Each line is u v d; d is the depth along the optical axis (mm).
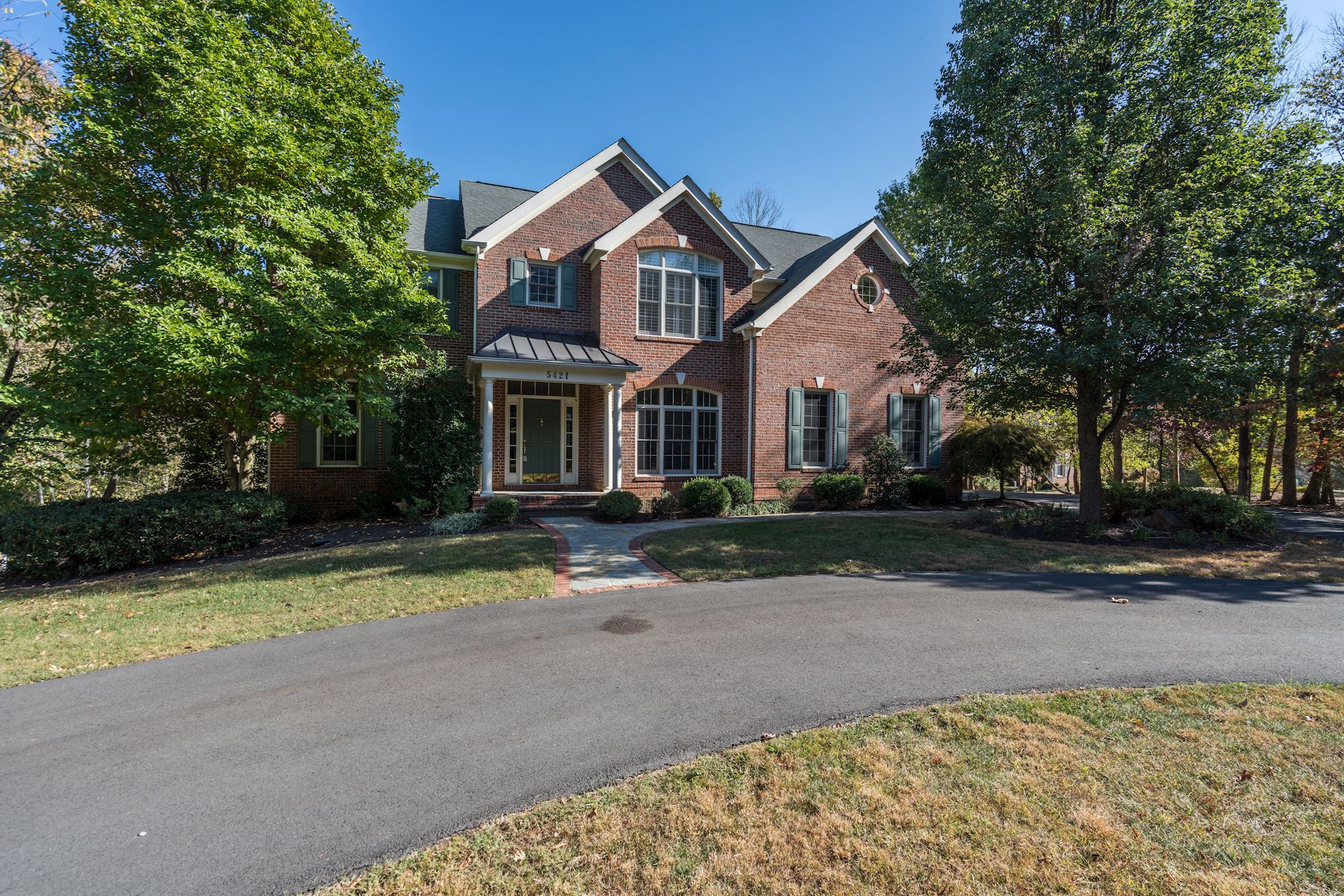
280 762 3707
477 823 3066
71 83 10250
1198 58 10016
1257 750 3635
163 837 2990
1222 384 9523
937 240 13812
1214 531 11328
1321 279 11859
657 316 16797
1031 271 10766
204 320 9781
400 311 12102
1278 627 6184
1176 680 4785
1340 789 3221
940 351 12602
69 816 3176
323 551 10312
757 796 3213
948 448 19281
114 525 9852
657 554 9750
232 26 10805
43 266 10391
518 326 16172
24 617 7055
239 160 10805
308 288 10820
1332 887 2502
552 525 12875
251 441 13141
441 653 5578
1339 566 9164
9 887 2637
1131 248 10602
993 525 12656
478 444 14797
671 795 3246
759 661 5258
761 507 15750
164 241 10805
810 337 17562
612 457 15250
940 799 3146
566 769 3555
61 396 10711
